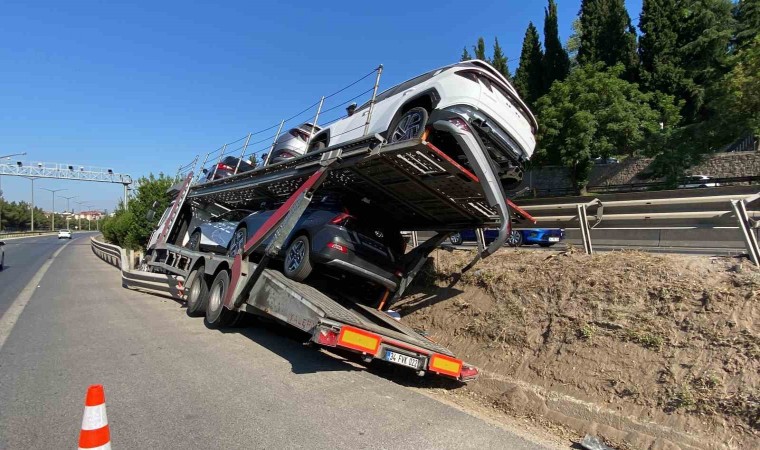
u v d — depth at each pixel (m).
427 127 5.93
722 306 4.82
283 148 10.59
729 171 25.58
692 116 29.97
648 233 7.61
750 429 3.89
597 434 4.55
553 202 7.62
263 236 7.21
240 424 4.21
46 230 123.69
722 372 4.34
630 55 32.78
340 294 7.51
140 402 4.70
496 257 8.05
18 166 50.75
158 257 13.80
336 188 7.48
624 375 4.89
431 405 4.88
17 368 5.75
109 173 53.09
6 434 3.95
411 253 7.62
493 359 6.24
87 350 6.64
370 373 6.04
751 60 21.03
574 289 6.12
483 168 5.57
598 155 25.09
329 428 4.17
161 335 7.64
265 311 6.54
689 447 4.04
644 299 5.43
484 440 4.09
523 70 39.66
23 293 12.34
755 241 5.35
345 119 8.61
